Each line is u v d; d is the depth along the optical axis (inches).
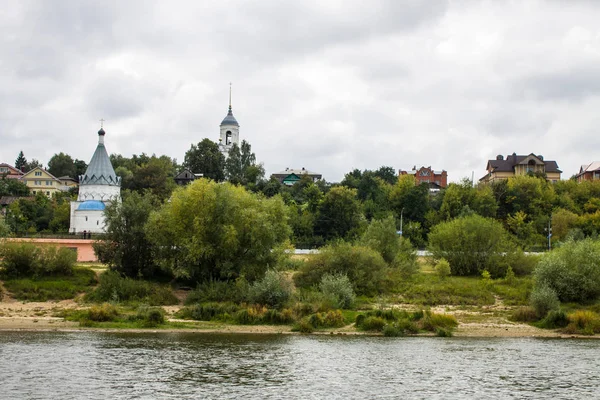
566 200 6136.8
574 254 2851.9
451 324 2343.8
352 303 2618.1
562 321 2372.0
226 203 2837.1
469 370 1705.2
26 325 2194.9
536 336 2242.9
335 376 1619.1
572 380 1617.9
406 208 5753.0
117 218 2861.7
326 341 2079.2
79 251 3476.9
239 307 2450.8
